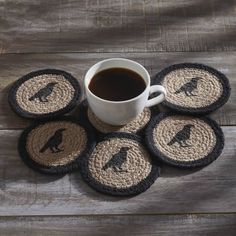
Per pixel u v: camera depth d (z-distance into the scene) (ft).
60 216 2.23
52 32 2.93
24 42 2.88
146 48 2.85
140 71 2.45
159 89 2.43
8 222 2.22
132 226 2.21
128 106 2.32
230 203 2.27
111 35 2.92
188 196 2.28
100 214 2.24
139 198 2.28
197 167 2.36
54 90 2.63
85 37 2.91
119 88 2.41
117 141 2.43
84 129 2.47
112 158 2.38
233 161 2.39
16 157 2.41
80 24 2.97
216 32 2.93
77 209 2.25
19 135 2.48
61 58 2.80
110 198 2.28
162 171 2.36
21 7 3.06
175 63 2.78
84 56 2.81
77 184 2.32
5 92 2.65
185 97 2.60
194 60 2.79
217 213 2.24
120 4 3.07
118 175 2.33
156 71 2.74
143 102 2.36
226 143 2.45
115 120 2.41
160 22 2.99
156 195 2.29
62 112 2.53
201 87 2.64
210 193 2.29
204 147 2.42
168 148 2.41
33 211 2.25
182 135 2.46
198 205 2.26
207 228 2.20
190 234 2.19
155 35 2.92
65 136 2.45
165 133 2.46
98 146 2.42
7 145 2.45
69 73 2.70
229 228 2.20
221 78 2.67
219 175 2.35
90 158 2.38
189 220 2.22
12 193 2.30
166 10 3.05
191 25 2.97
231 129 2.51
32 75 2.68
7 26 2.96
